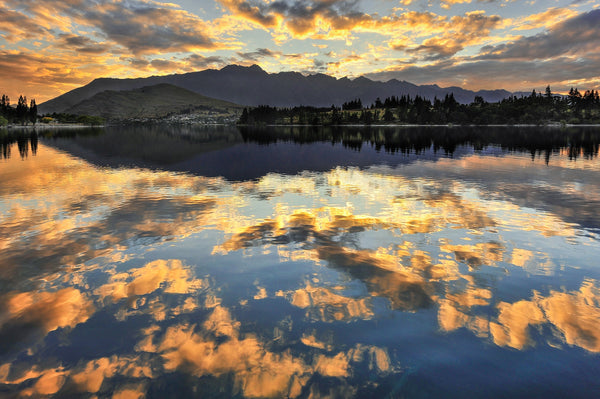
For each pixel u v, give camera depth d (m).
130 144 58.72
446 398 3.99
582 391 4.08
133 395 4.07
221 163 30.47
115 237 10.05
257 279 7.16
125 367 4.54
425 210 13.22
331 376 4.36
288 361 4.62
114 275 7.42
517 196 15.80
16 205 14.22
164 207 13.88
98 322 5.58
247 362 4.61
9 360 4.70
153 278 7.25
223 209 13.52
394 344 4.96
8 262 8.17
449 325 5.41
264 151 43.94
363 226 11.07
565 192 16.66
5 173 23.92
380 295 6.41
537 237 9.90
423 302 6.14
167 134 109.12
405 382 4.25
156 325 5.48
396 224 11.28
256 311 5.88
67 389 4.16
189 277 7.29
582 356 4.65
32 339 5.15
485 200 14.98
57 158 34.88
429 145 52.59
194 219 12.03
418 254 8.56
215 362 4.62
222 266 7.86
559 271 7.52
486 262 8.04
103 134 107.94
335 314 5.77
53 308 6.04
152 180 21.00
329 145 54.56
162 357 4.73
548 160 31.09
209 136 93.50
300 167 27.30
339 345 4.95
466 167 26.52
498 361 4.59
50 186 18.78
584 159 31.73
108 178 21.81
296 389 4.14
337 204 14.34
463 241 9.56
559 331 5.22
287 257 8.39
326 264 7.93
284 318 5.65
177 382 4.26
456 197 15.64
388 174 23.12
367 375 4.38
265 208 13.66
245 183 19.84
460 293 6.48
